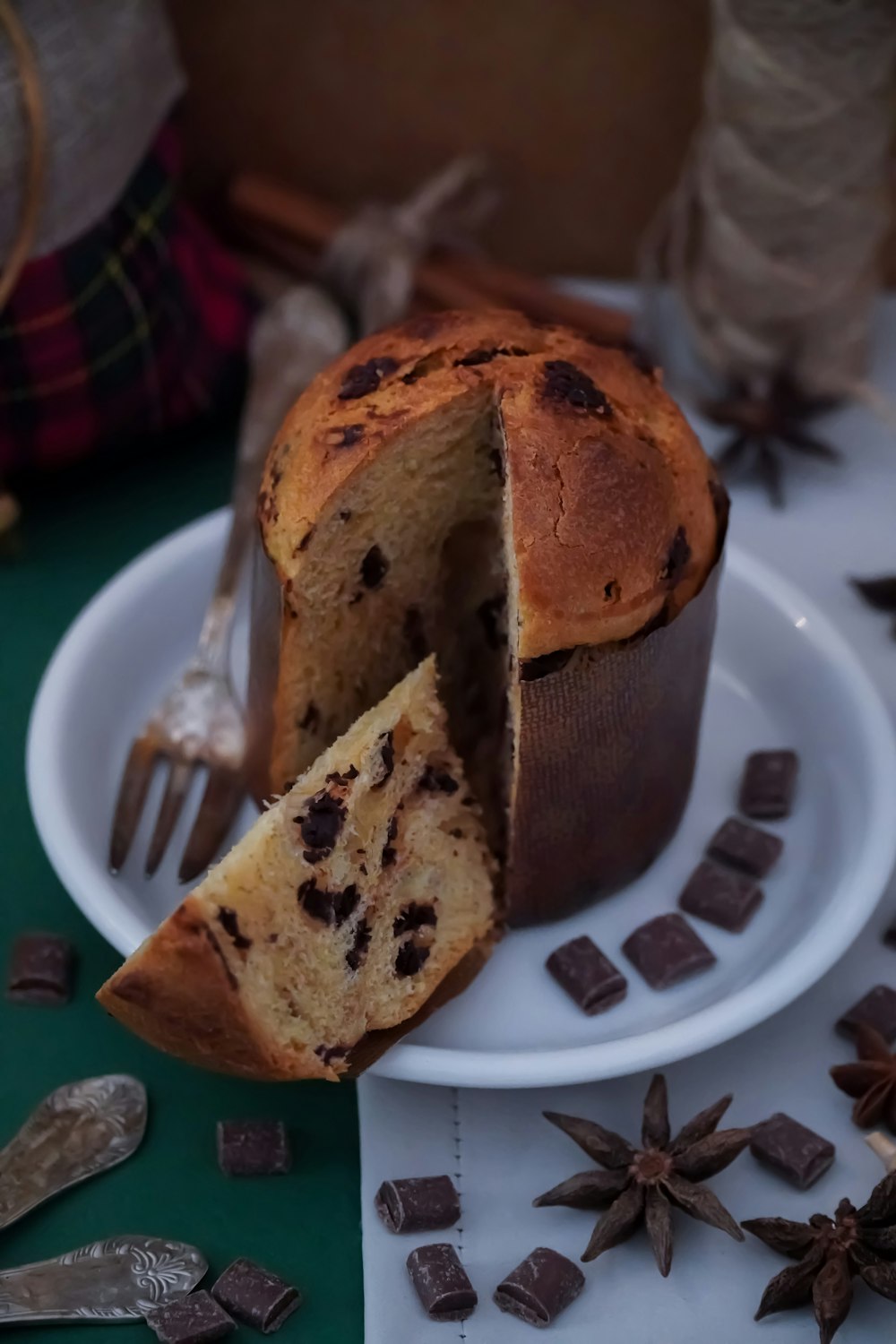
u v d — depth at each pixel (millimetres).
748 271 499
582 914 428
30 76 450
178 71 496
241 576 465
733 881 424
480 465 417
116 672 455
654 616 394
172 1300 376
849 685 444
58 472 521
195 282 513
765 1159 390
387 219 532
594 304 534
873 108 476
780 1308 372
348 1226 390
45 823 415
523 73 541
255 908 379
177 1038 380
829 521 499
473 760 437
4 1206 386
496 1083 383
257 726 427
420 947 404
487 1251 382
